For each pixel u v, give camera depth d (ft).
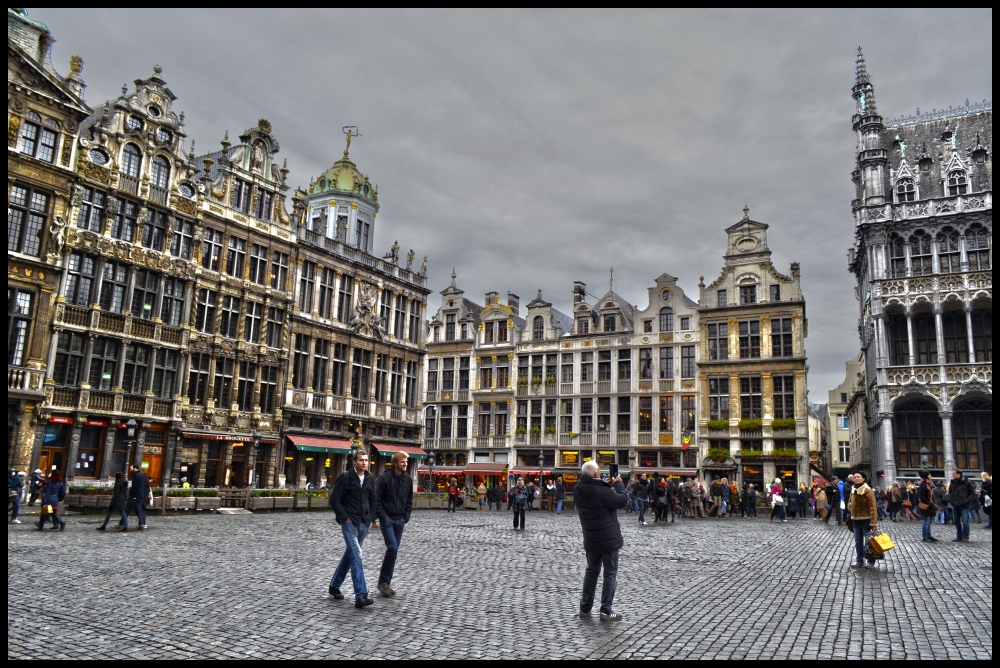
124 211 114.93
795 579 44.19
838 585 41.68
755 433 169.48
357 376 159.02
